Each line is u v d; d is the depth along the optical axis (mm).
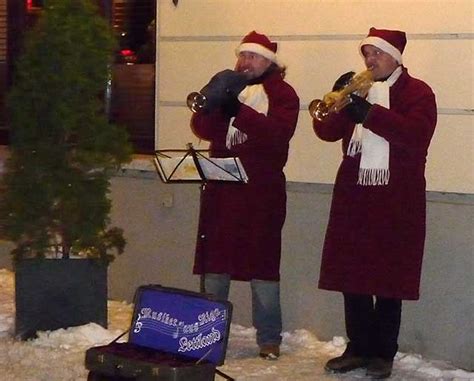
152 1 9000
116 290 8766
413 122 6324
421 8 7125
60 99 7301
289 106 6836
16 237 7395
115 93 9156
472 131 7000
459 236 7078
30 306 7484
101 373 5695
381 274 6465
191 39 8203
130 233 8641
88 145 7398
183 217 8359
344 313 7328
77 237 7441
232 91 6531
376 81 6508
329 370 6812
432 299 7199
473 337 7055
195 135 7578
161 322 5875
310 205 7691
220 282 7055
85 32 7340
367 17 7359
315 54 7602
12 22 10039
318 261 7684
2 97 10172
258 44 6820
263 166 6902
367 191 6500
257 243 6934
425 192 6578
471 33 6961
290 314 7812
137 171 8555
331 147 7574
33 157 7355
